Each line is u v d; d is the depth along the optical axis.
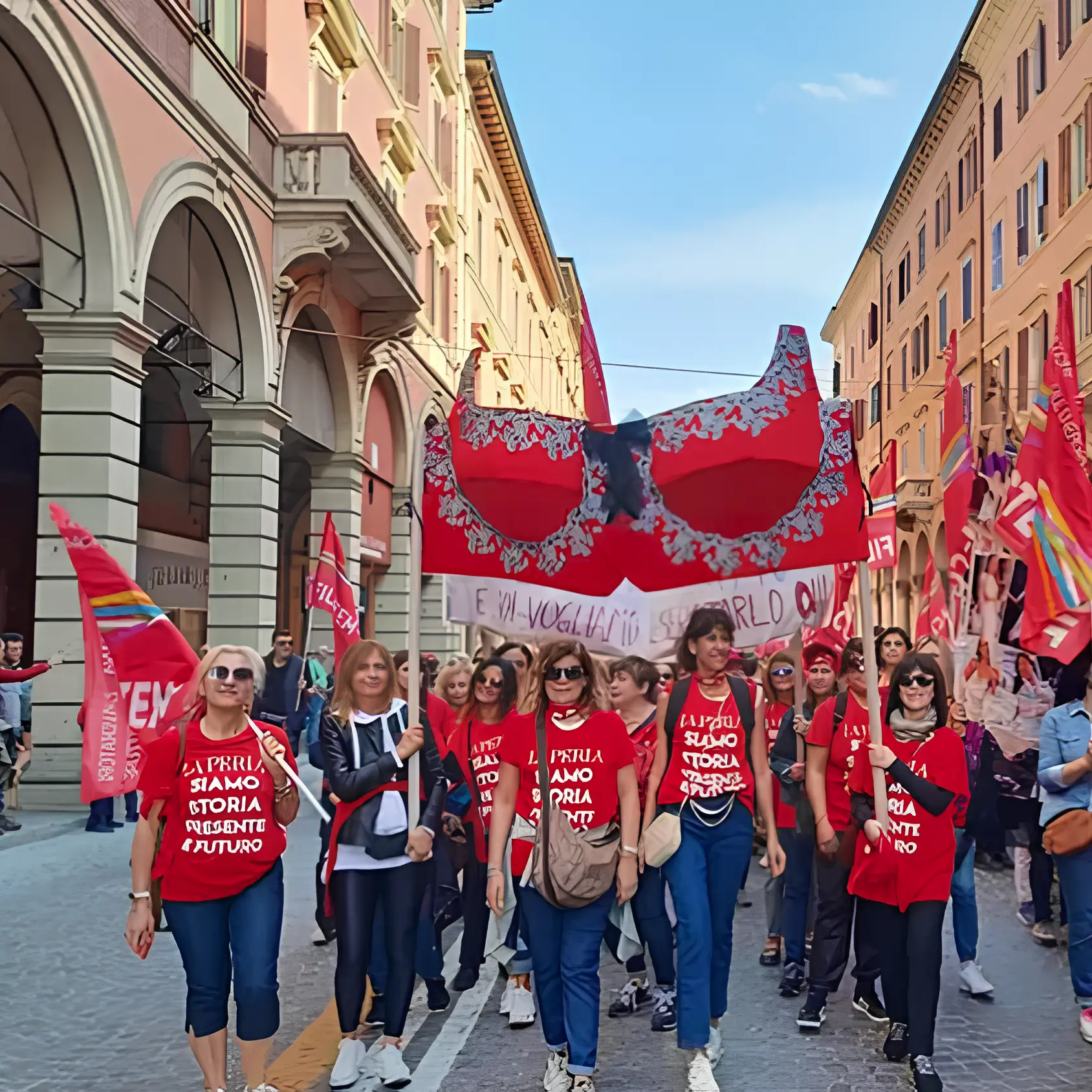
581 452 5.14
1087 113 22.67
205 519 20.09
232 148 14.80
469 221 33.38
